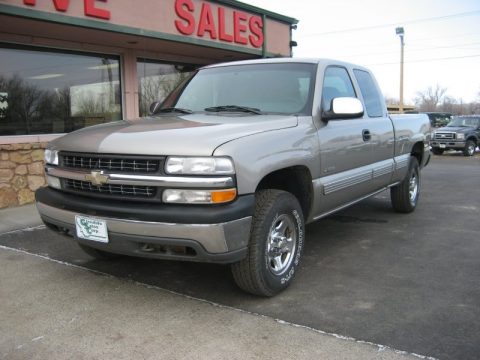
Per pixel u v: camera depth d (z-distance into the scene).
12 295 3.95
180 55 11.20
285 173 4.16
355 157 4.93
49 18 7.21
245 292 3.94
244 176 3.34
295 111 4.35
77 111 9.28
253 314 3.55
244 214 3.33
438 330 3.26
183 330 3.31
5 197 7.47
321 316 3.50
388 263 4.68
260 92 4.61
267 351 3.01
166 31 9.15
